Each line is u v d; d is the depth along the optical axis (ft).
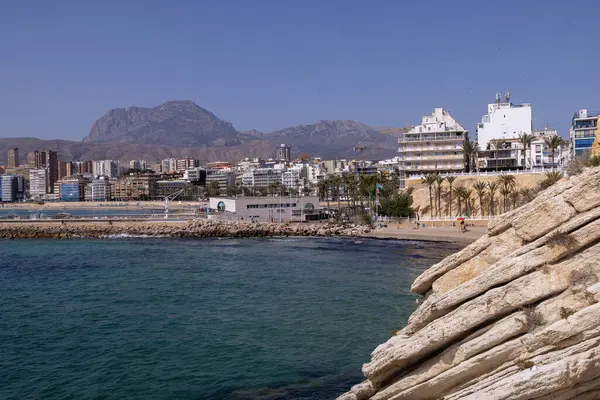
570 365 41.50
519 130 589.32
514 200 395.96
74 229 440.45
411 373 52.54
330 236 407.03
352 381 97.66
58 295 185.06
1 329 139.03
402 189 509.76
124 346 122.31
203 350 118.11
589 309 41.68
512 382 43.04
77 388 98.17
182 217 537.24
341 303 160.86
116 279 216.74
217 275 221.66
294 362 108.99
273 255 291.58
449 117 574.97
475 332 48.85
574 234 45.80
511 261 48.08
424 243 341.21
